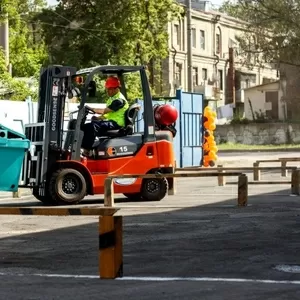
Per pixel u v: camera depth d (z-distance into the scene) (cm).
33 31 9944
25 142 2639
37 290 1316
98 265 1576
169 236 1973
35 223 2308
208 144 5169
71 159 2838
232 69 13900
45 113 2805
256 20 8394
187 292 1289
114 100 2934
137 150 2945
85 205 2841
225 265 1555
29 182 2816
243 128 11419
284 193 3338
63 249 1792
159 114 3064
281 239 1900
